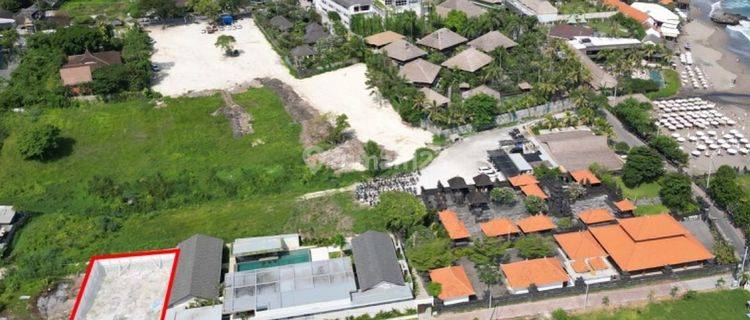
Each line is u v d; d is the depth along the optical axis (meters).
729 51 184.00
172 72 164.25
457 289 84.88
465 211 106.38
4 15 197.25
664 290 87.50
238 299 83.00
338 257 96.06
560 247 95.38
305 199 111.62
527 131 132.50
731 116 141.25
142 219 108.38
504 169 115.75
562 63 150.25
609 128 129.00
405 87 142.75
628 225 95.56
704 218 102.19
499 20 178.88
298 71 162.12
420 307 83.62
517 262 90.06
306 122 137.50
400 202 100.06
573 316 83.25
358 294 83.69
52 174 122.12
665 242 92.06
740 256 94.00
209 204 112.31
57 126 134.25
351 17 186.12
